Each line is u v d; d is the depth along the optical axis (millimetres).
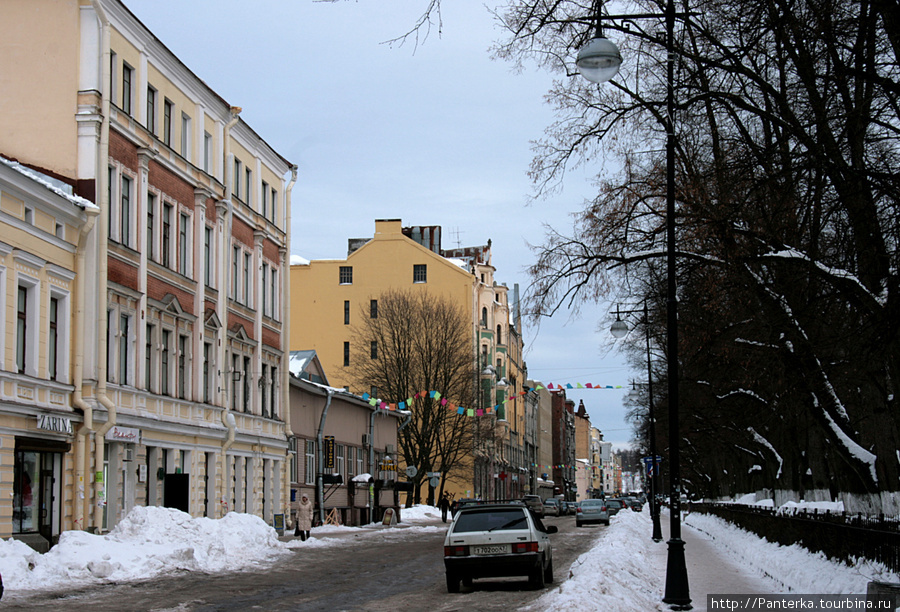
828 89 14594
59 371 26266
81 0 28062
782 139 16141
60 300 26484
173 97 34125
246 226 41719
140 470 30312
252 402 41719
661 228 20062
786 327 18609
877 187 13914
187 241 35312
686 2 17703
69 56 27984
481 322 84500
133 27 30469
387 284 81125
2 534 22906
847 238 15477
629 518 56656
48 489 25375
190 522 26531
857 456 19359
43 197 25031
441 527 50844
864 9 13523
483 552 18484
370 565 25562
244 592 18656
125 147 30000
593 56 14914
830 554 19219
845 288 15703
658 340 40500
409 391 65750
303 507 35906
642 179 21062
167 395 32844
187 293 34844
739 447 44406
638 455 99750
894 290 13906
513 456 103875
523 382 113875
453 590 18703
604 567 17938
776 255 17062
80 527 26297
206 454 36719
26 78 28047
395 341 66812
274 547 29266
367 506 55906
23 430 23906
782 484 34219
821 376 19531
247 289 42156
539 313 20594
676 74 18172
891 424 18828
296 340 81250
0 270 23453
